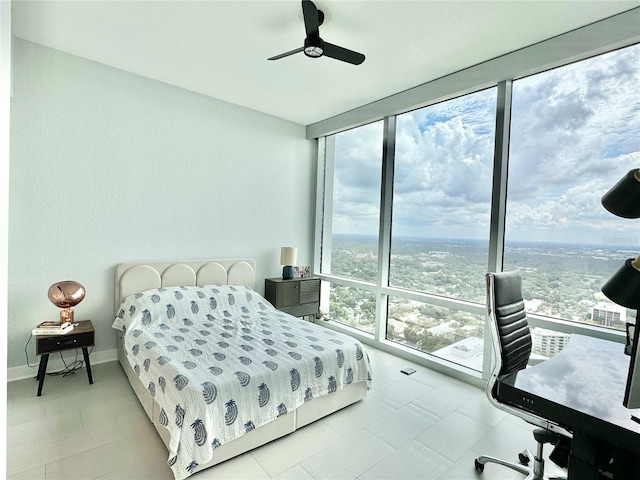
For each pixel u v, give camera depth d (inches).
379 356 149.3
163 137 144.0
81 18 98.7
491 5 88.1
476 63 120.2
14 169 113.3
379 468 78.1
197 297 134.8
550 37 102.7
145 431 88.0
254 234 176.1
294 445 85.7
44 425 89.3
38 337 104.3
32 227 117.3
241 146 168.4
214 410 74.9
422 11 91.3
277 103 162.9
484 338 120.9
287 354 97.0
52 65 118.3
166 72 133.1
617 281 40.9
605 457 52.7
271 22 98.4
